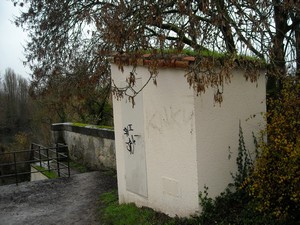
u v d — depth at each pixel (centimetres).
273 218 452
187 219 489
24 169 2517
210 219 475
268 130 457
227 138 507
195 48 441
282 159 422
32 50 914
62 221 632
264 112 530
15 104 2945
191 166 485
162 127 530
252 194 454
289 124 430
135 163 602
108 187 837
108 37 466
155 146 548
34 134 2680
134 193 615
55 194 808
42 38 877
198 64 414
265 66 523
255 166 497
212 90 488
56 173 1069
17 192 837
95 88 914
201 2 434
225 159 505
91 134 1073
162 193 543
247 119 506
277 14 574
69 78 867
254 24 462
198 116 475
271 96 620
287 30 633
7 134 2934
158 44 476
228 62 411
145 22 466
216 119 495
